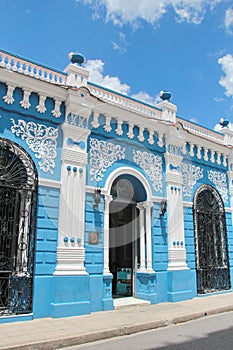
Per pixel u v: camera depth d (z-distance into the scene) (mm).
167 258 9836
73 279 7539
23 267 7121
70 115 8445
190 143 11602
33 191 7535
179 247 10133
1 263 6910
